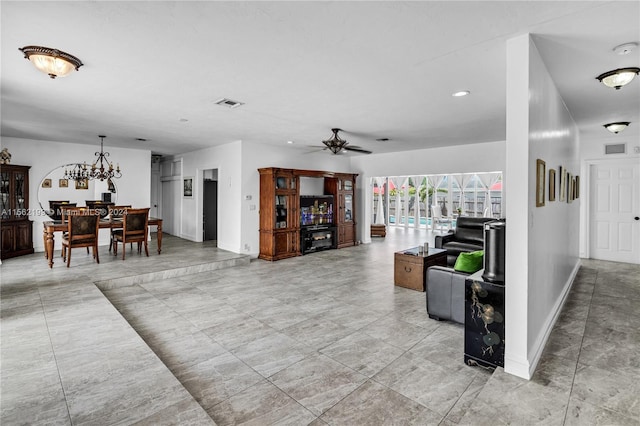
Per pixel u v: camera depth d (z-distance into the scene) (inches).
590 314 134.3
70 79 119.8
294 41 90.4
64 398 78.2
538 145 95.9
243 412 79.5
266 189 265.0
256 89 131.9
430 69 111.0
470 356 100.3
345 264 248.5
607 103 146.9
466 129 209.3
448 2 70.7
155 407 75.8
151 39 89.1
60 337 111.0
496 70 111.7
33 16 76.9
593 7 71.9
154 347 113.5
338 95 139.9
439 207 493.7
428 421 75.7
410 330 126.9
